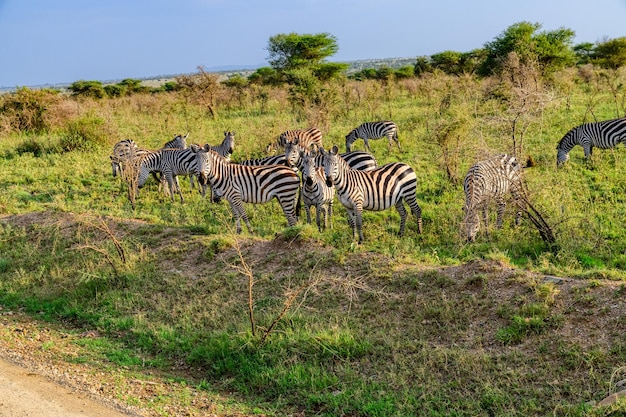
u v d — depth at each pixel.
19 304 8.81
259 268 8.59
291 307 7.50
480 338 6.30
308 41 37.19
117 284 8.87
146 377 6.42
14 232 11.20
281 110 27.36
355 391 5.69
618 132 13.49
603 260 8.51
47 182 15.14
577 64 39.31
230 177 10.45
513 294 6.81
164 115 25.42
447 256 8.90
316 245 8.80
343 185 9.60
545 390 5.38
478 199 9.62
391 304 7.20
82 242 10.41
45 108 23.53
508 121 10.38
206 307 7.87
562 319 6.22
